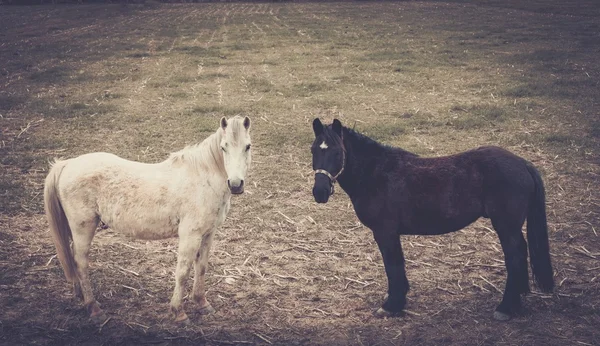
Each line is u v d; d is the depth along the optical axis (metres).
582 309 5.45
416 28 28.28
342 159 5.14
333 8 42.16
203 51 22.45
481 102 13.80
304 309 5.62
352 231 7.42
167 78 17.30
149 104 14.17
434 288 5.97
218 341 5.11
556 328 5.16
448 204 5.12
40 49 23.44
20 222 7.61
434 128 11.82
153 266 6.54
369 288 6.02
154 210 5.16
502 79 16.14
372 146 5.32
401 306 5.40
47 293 5.90
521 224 5.14
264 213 7.99
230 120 5.02
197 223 5.14
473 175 5.11
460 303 5.67
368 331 5.22
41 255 6.74
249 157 5.09
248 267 6.50
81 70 18.64
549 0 42.25
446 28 27.92
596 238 6.98
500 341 4.99
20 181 8.94
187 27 31.45
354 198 5.38
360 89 15.56
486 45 22.22
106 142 11.04
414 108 13.49
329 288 6.03
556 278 6.05
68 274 5.47
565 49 20.53
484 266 6.43
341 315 5.51
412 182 5.18
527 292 5.34
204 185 5.14
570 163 9.49
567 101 13.45
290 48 22.92
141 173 5.26
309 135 11.43
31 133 11.59
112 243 7.10
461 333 5.14
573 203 7.98
